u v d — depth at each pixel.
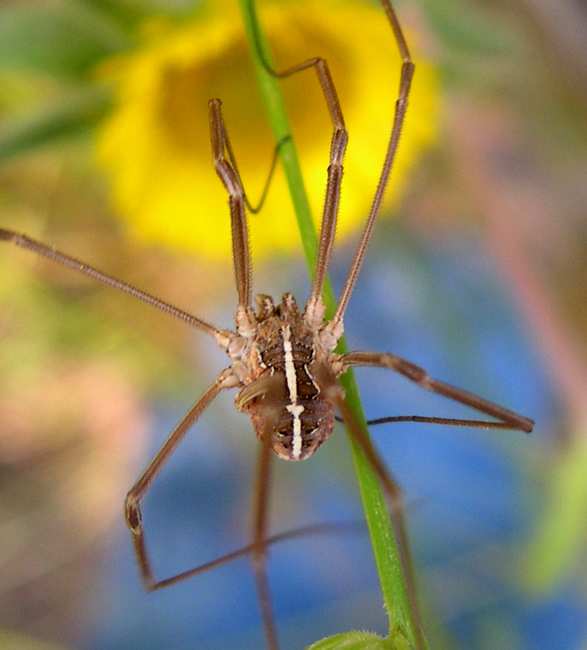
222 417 0.09
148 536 0.09
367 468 0.05
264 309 0.06
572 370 0.08
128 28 0.06
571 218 0.08
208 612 0.09
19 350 0.08
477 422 0.05
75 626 0.09
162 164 0.06
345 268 0.08
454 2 0.06
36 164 0.08
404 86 0.05
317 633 0.08
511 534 0.08
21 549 0.09
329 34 0.06
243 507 0.09
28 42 0.06
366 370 0.08
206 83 0.06
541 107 0.07
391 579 0.05
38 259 0.08
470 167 0.08
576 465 0.07
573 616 0.08
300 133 0.06
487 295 0.08
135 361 0.09
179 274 0.08
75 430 0.09
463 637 0.08
